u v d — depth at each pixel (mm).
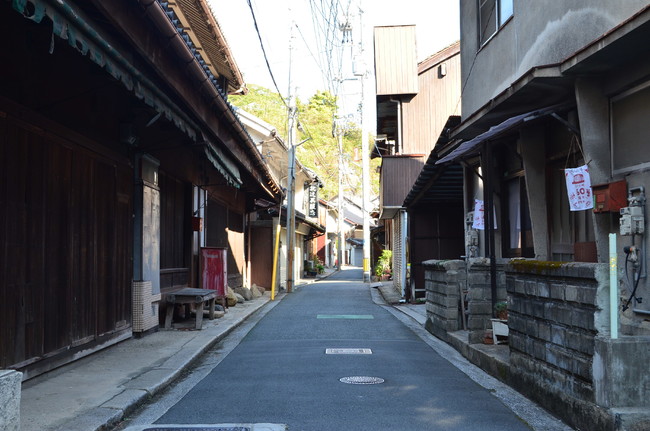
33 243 6199
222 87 18688
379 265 35281
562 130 8406
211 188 16125
